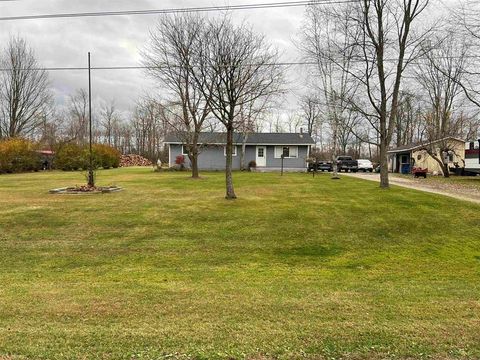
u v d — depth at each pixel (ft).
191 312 14.74
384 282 21.53
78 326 13.07
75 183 72.08
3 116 162.20
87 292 18.24
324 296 17.43
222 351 10.77
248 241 31.19
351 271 24.50
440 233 33.42
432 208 41.81
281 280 21.68
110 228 34.63
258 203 44.98
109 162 142.82
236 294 17.78
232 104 46.80
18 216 38.17
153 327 12.87
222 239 31.63
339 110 87.51
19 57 159.74
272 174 98.27
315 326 12.89
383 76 60.49
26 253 28.12
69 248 29.30
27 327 12.95
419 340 11.55
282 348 10.98
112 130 235.20
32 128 167.02
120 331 12.44
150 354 10.59
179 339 11.68
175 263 25.99
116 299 16.78
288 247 29.86
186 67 67.10
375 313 14.52
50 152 138.41
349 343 11.32
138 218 37.73
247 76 50.06
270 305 15.70
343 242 31.12
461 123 134.92
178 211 40.60
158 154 206.90
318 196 50.60
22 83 161.17
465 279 22.71
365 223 36.06
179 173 104.42
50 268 24.75
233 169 124.57
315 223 36.06
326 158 181.06
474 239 31.86
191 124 93.71
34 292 18.24
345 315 14.26
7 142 117.80
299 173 107.45
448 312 14.65
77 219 37.35
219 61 50.37
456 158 122.31
